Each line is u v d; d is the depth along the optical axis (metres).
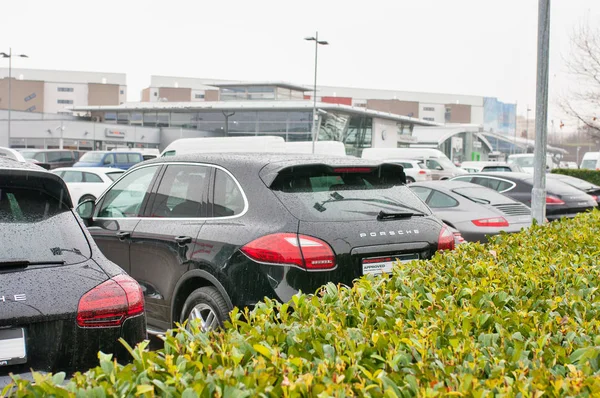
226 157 5.70
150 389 2.36
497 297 3.96
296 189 5.21
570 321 3.39
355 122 69.56
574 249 6.07
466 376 2.40
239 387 2.38
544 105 9.77
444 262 5.06
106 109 71.25
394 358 2.72
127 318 3.70
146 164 6.44
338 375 2.54
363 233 5.12
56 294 3.53
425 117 129.38
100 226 6.35
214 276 5.12
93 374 2.61
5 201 3.83
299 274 4.81
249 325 3.28
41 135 63.78
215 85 70.44
